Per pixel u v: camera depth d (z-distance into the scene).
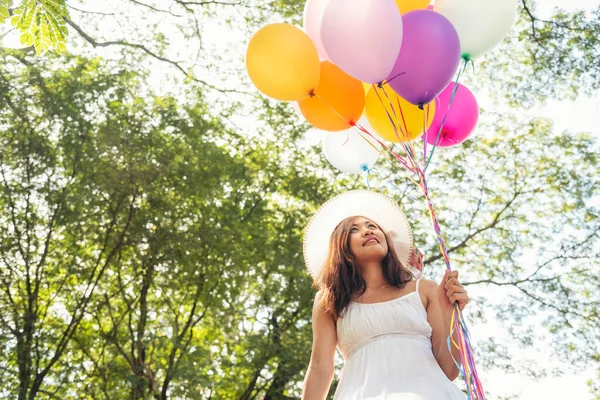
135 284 12.31
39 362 11.70
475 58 3.51
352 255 2.80
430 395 2.36
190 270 11.95
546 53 12.76
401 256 3.14
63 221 11.69
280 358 11.98
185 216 12.15
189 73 13.79
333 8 3.11
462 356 2.51
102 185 11.49
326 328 2.73
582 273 13.52
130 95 13.14
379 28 3.04
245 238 12.45
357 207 3.25
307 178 14.35
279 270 12.64
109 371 11.49
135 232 11.67
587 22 12.69
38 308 12.08
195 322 12.35
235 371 12.83
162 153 12.07
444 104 3.50
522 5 12.87
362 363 2.53
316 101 3.39
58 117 11.88
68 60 12.77
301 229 13.86
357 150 3.89
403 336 2.56
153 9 13.12
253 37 3.29
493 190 14.01
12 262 11.63
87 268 11.95
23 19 5.06
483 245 13.84
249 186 14.27
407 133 3.29
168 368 11.19
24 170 11.74
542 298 13.42
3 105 11.79
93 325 13.37
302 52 3.23
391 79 3.16
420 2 3.47
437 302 2.71
